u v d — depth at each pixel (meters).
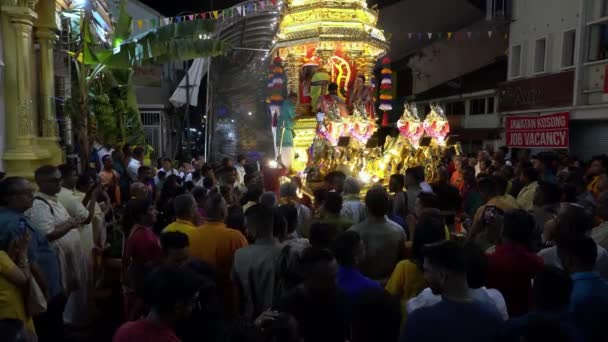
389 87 9.25
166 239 3.40
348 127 7.53
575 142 14.37
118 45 9.24
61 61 9.38
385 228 3.94
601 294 2.71
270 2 12.73
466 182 7.09
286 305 2.54
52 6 7.68
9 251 3.46
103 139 10.92
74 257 4.85
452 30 19.83
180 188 7.03
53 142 7.86
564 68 14.20
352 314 2.14
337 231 3.67
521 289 3.17
